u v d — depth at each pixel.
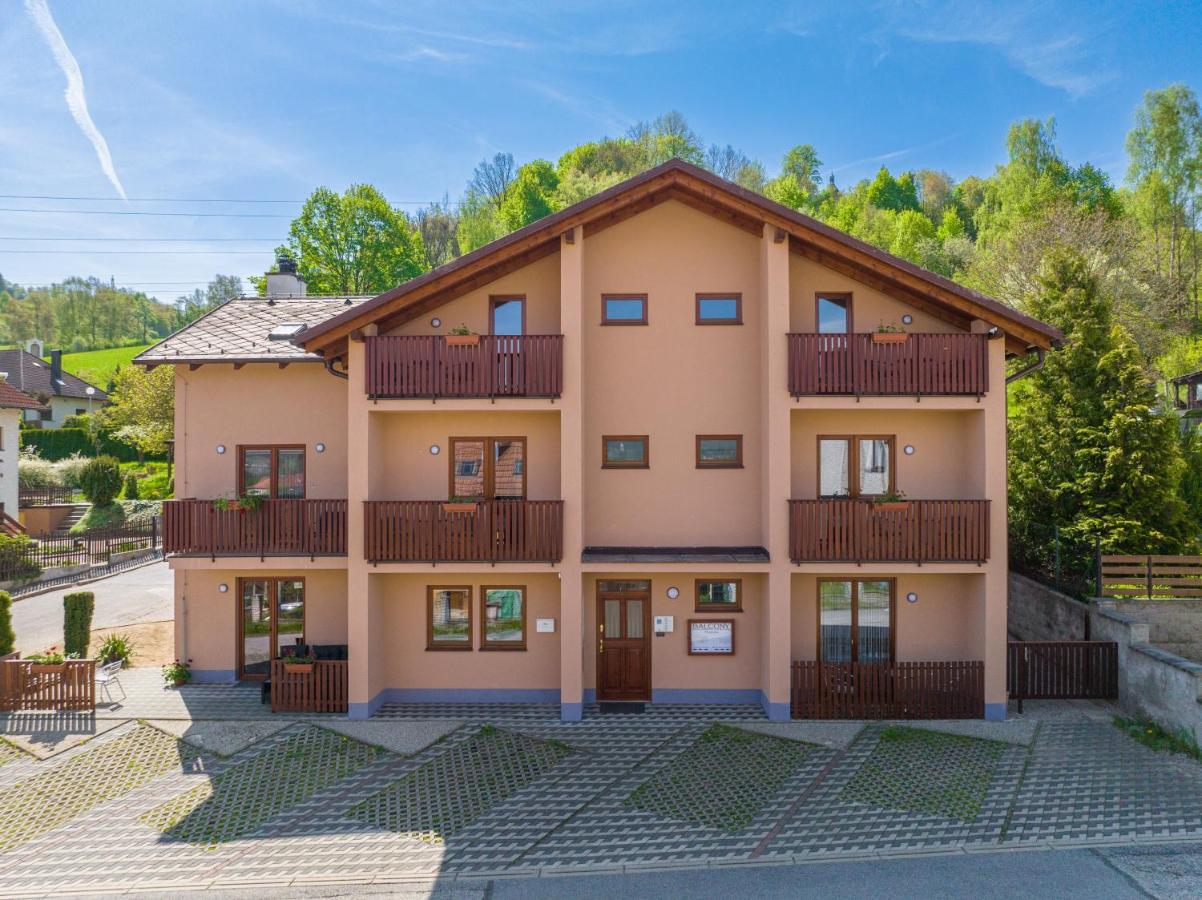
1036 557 16.25
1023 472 16.88
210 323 15.62
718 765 10.88
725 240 13.58
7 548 22.41
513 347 12.60
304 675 12.93
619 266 13.62
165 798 9.98
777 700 12.56
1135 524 15.16
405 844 8.85
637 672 13.66
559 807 9.71
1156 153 40.06
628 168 68.50
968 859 8.46
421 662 13.72
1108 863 8.33
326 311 16.45
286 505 13.27
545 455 13.70
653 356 13.60
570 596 12.62
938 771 10.59
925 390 12.37
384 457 13.71
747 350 13.55
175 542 13.34
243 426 14.41
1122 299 26.47
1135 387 16.25
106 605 20.64
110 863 8.50
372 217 42.69
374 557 12.63
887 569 12.60
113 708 13.05
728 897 7.79
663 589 13.56
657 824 9.28
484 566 12.76
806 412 13.48
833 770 10.67
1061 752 11.15
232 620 14.47
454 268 12.45
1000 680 12.42
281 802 9.88
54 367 53.28
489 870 8.34
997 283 28.70
